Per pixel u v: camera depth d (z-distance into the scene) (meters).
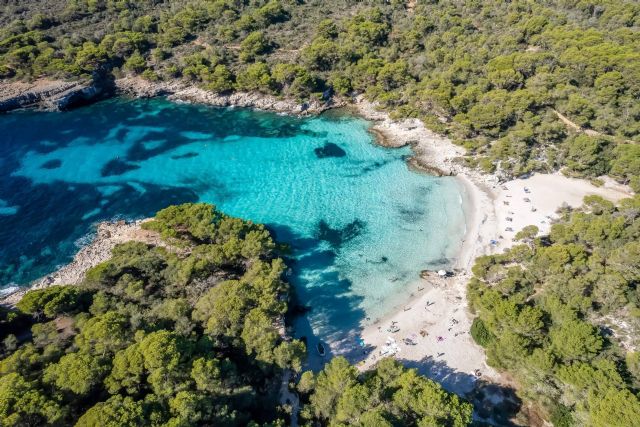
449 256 67.38
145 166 92.19
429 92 99.75
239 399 38.16
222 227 60.88
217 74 117.19
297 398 43.56
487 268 60.44
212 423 34.66
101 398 35.69
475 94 97.38
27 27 130.62
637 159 75.62
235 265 58.75
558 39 107.75
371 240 71.31
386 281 63.00
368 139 101.19
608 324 49.22
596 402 36.81
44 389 35.00
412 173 88.31
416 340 52.75
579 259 56.09
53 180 86.62
